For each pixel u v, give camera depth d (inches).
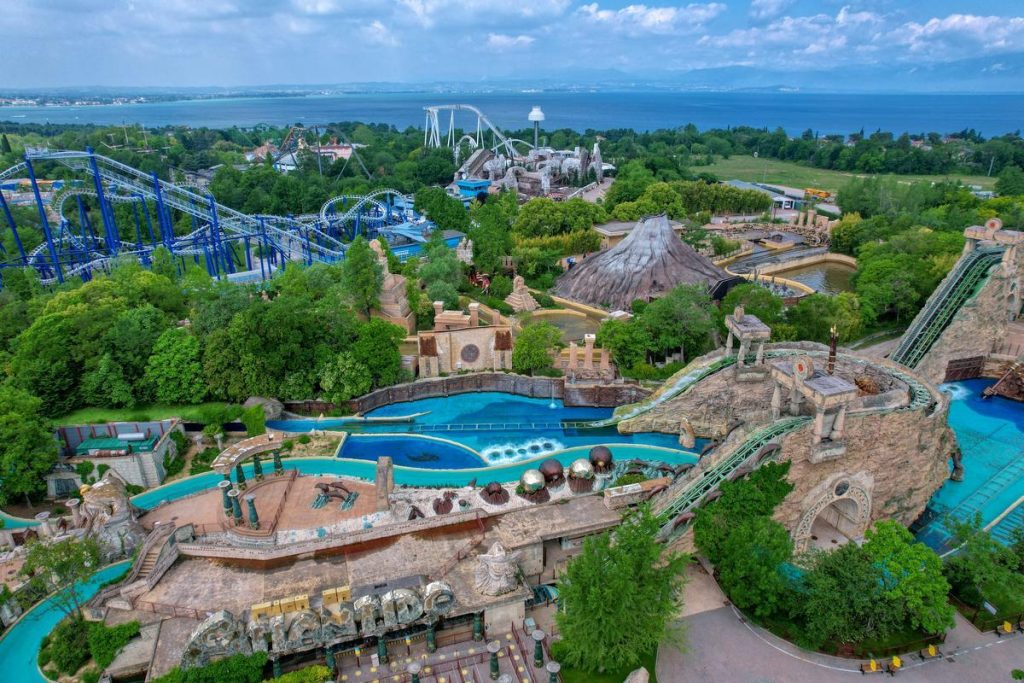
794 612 2234.3
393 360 4151.1
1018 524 2920.8
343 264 4884.4
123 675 2084.2
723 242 7298.2
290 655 2078.0
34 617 2336.4
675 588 2103.8
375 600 2049.7
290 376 3951.8
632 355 4296.3
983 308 4173.2
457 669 2058.3
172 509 2928.2
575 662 2037.4
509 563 2180.1
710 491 2534.5
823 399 2476.6
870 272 5383.9
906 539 2303.2
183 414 3695.9
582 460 3152.1
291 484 3095.5
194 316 4099.4
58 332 3681.1
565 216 7460.6
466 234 7303.2
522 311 5492.1
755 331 3447.3
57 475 3157.0
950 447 3125.0
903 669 2085.4
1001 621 2262.6
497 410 4116.6
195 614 2119.8
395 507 2896.2
